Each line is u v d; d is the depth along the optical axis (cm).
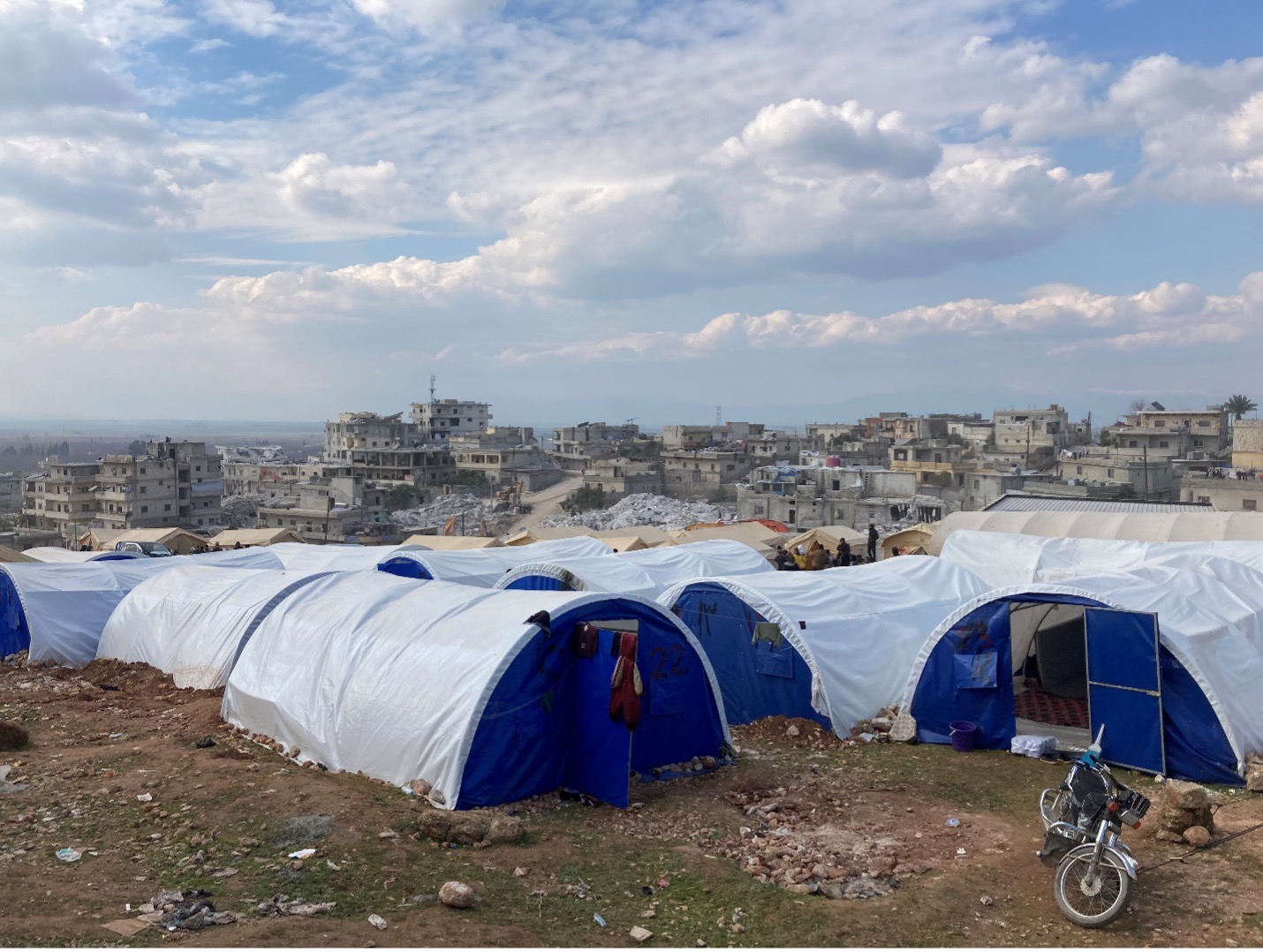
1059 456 10150
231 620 2103
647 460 13500
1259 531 2862
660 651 1497
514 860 1077
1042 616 2131
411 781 1325
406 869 1026
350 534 10369
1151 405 11894
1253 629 1650
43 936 827
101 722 1759
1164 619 1565
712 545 3409
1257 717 1481
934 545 3528
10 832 1104
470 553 3153
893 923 945
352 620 1612
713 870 1082
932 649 1744
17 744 1529
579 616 1402
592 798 1331
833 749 1666
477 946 853
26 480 11450
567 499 12544
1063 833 1019
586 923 930
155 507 11006
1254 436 8512
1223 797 1363
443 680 1358
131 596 2402
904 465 10419
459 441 16750
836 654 1809
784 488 8894
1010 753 1644
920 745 1700
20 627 2414
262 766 1399
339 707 1473
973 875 1075
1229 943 905
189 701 1922
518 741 1324
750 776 1477
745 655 1920
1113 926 943
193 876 983
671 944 893
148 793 1240
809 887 1046
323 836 1097
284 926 863
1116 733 1538
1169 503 3697
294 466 14550
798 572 2166
